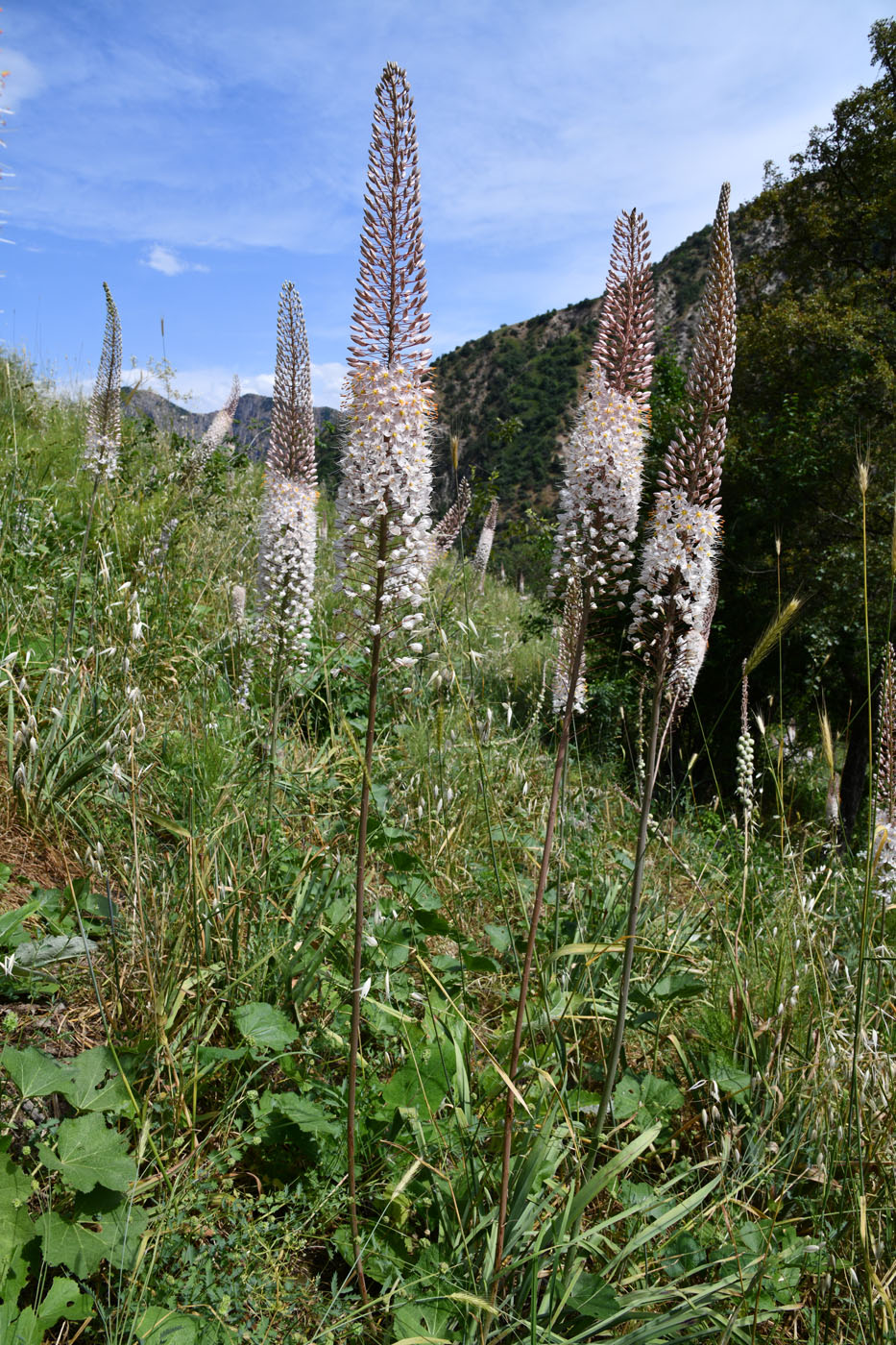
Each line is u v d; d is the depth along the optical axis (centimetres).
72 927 341
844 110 1830
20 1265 213
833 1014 402
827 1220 319
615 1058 297
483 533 1247
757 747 1396
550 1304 257
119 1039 304
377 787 527
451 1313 254
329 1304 257
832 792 527
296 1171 300
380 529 256
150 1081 289
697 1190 298
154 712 527
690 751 1534
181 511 878
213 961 346
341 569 266
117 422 615
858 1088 345
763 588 1516
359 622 270
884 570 1409
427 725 616
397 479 254
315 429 421
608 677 1049
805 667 1524
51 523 683
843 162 1859
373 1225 282
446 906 464
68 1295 212
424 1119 300
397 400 250
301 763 534
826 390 1568
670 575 310
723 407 302
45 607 568
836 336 1582
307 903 388
